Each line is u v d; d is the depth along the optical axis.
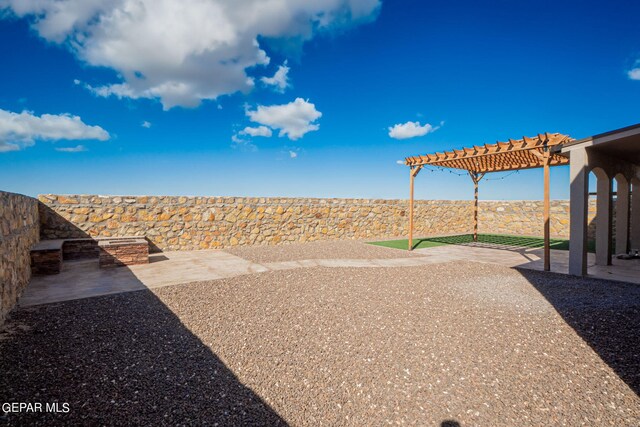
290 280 5.76
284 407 2.19
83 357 2.81
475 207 12.82
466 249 10.24
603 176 7.34
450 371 2.68
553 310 4.20
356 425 2.02
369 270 6.73
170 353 2.93
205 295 4.76
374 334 3.41
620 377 2.60
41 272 6.05
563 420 2.08
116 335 3.29
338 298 4.69
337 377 2.57
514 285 5.50
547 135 6.75
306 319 3.83
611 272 6.61
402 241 12.45
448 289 5.22
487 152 8.09
